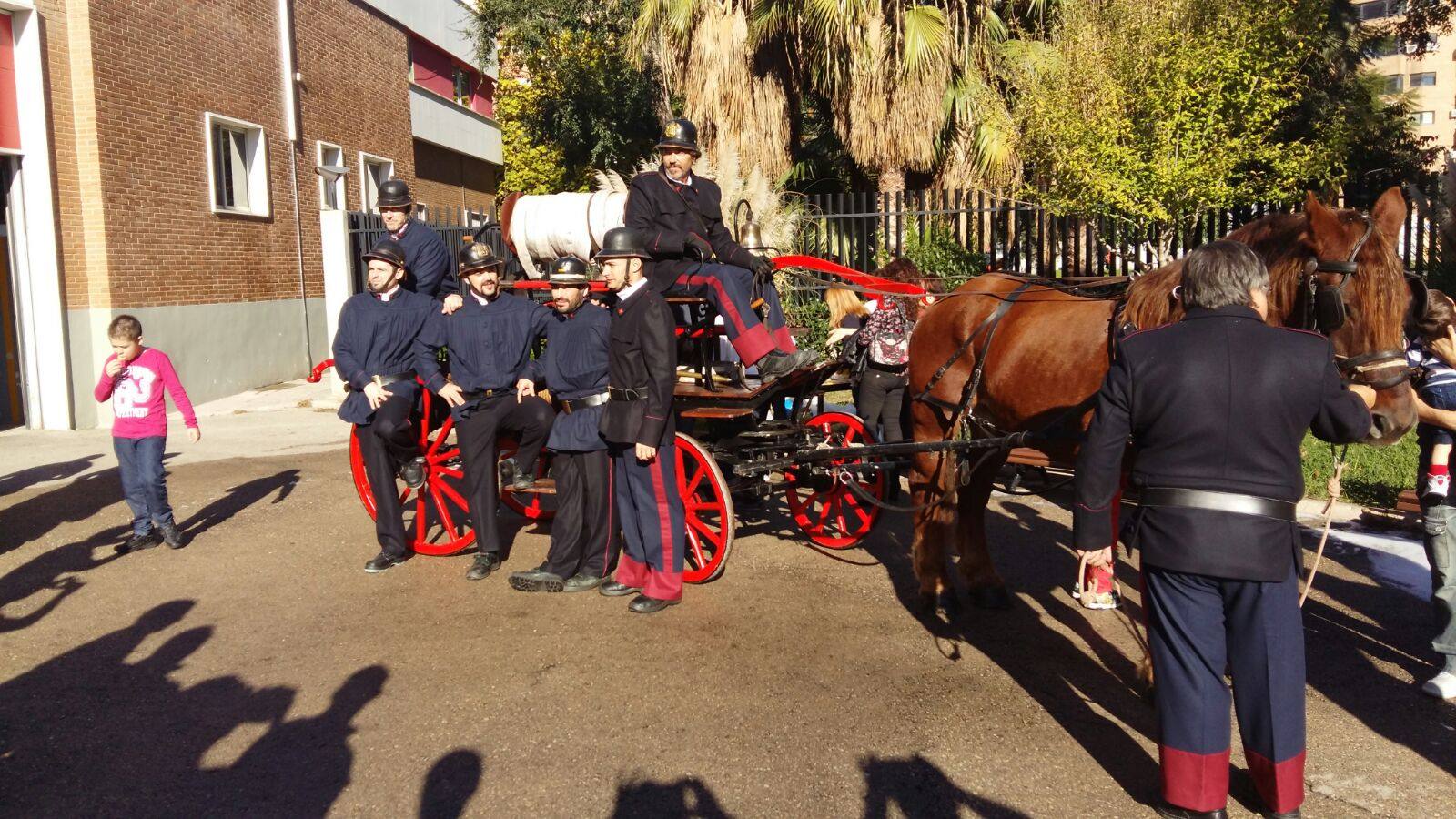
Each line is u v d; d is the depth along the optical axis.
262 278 15.14
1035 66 12.41
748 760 3.80
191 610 5.57
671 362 5.29
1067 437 4.29
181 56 13.33
